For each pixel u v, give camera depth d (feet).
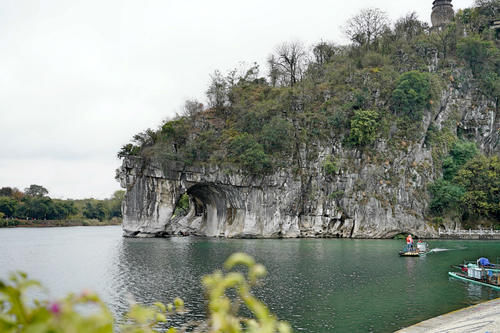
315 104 318.04
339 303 96.32
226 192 296.30
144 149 297.94
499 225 280.31
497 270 120.06
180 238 286.05
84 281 126.31
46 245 247.70
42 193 550.77
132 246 228.02
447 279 123.34
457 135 331.16
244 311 87.20
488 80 337.72
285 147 292.61
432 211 283.59
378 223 275.18
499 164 285.02
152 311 8.31
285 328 7.27
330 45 389.19
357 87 311.88
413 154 290.15
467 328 70.13
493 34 371.76
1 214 442.09
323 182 291.79
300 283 118.52
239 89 349.41
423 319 83.56
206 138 299.38
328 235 289.12
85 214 542.57
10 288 5.52
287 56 375.25
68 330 4.89
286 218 287.48
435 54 336.90
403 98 292.61
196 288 114.32
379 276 128.88
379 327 78.74
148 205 292.20
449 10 403.54
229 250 202.28
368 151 289.53
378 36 369.09
